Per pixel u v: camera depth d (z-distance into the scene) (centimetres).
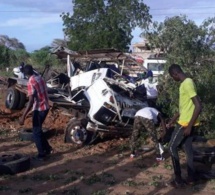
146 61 1565
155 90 1123
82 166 841
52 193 688
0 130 1122
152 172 812
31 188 711
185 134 704
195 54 1052
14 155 830
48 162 864
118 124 1019
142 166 845
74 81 1209
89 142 1005
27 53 4506
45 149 900
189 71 1031
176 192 706
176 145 722
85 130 1003
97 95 1022
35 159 879
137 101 1057
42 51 4025
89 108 1052
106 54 1329
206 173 774
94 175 776
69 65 1309
